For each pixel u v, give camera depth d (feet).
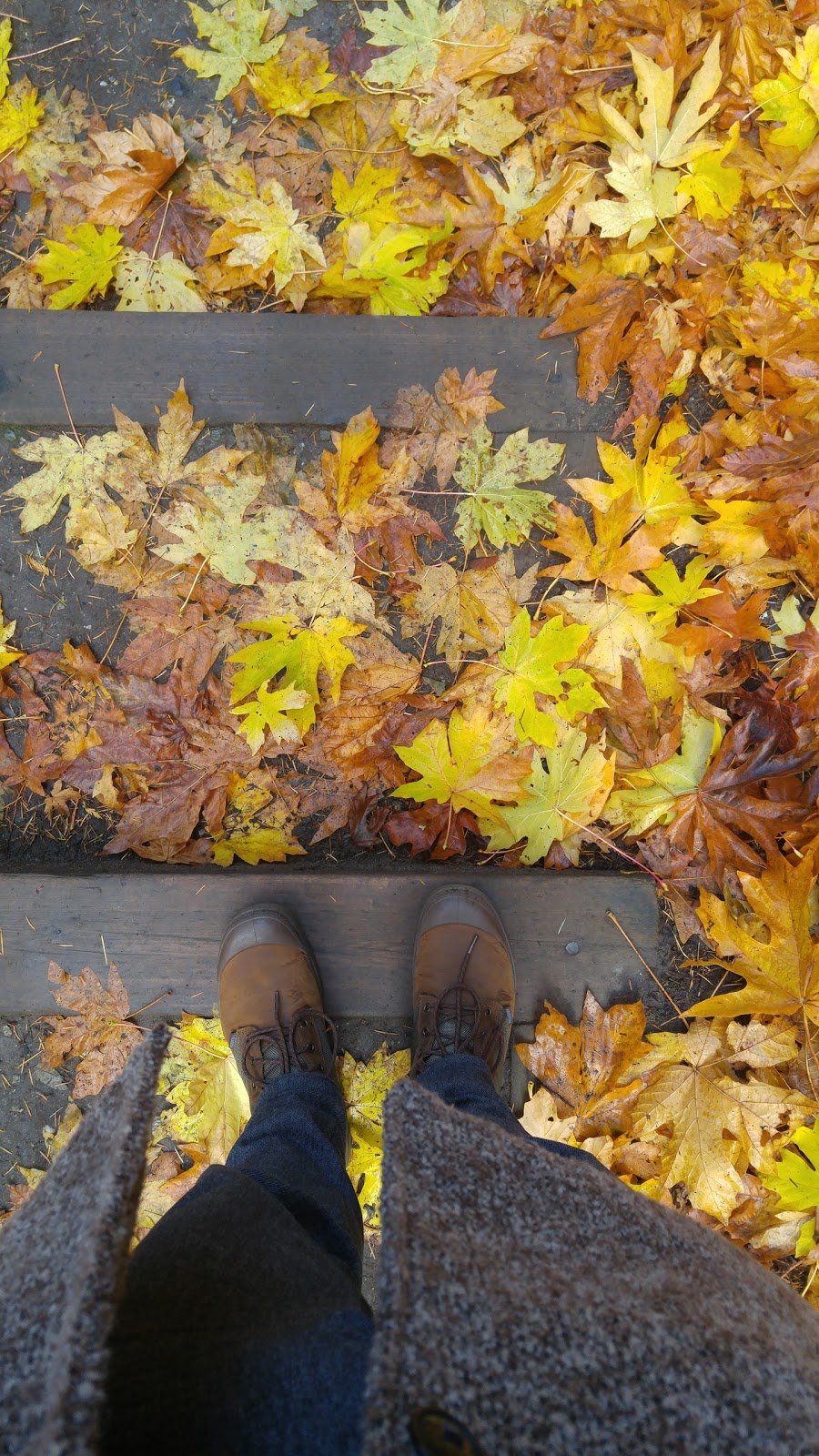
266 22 4.19
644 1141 4.18
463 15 4.15
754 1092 4.14
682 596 4.17
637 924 4.27
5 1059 4.29
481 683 4.22
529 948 4.25
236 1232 2.99
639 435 4.23
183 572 4.25
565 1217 2.78
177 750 4.26
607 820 4.30
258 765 4.28
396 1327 1.91
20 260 4.30
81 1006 4.23
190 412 4.19
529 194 4.24
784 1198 4.09
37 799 4.36
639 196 4.14
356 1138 4.26
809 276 4.20
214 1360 2.42
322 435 4.28
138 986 4.23
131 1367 2.35
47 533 4.31
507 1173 2.81
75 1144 2.51
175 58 4.29
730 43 4.17
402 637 4.29
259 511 4.21
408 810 4.33
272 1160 3.46
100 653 4.32
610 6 4.17
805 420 4.19
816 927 4.29
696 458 4.26
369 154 4.25
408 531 4.23
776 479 4.13
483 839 4.37
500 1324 2.07
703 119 4.05
